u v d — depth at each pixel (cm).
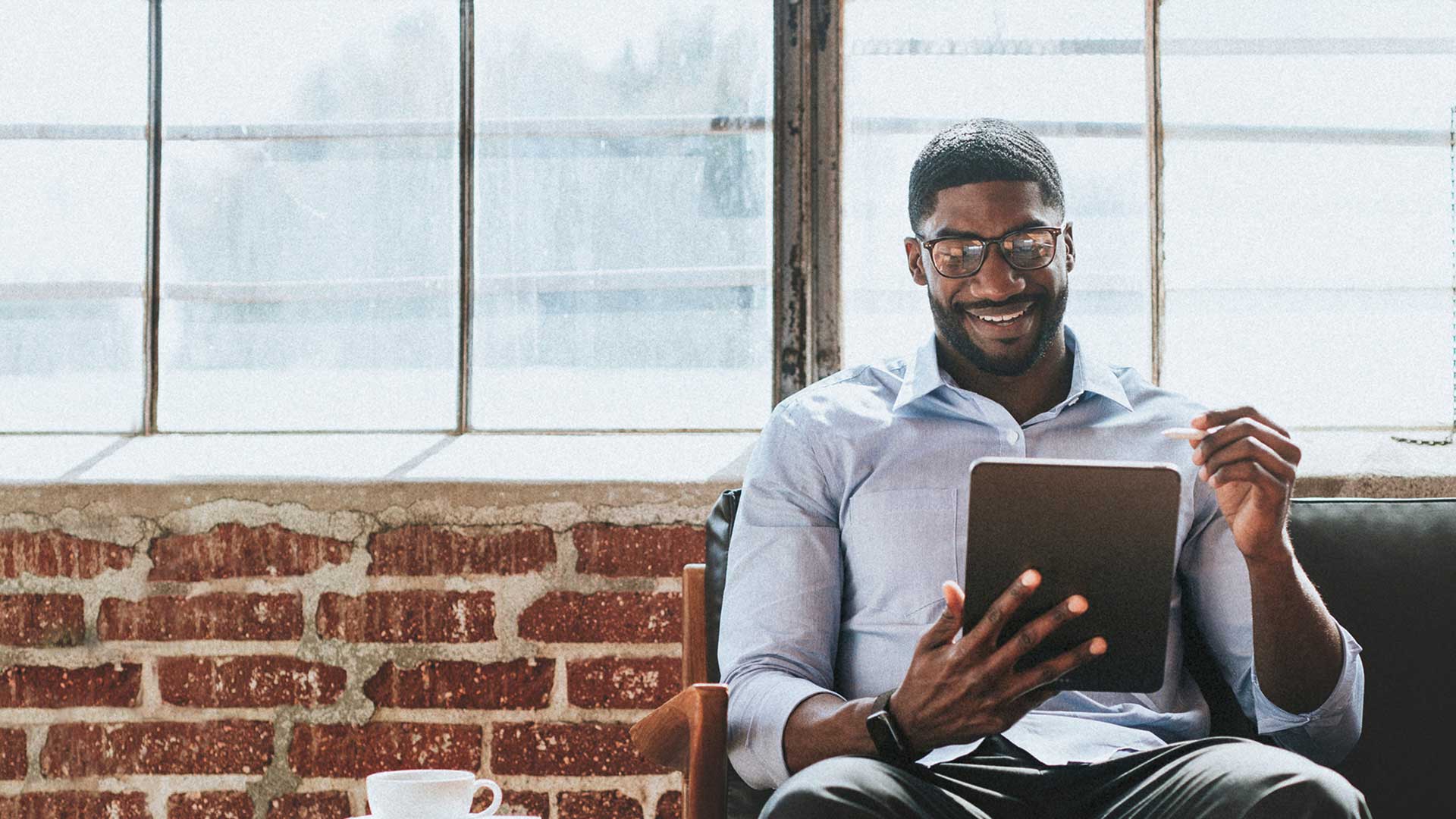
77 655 196
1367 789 145
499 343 213
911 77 212
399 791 126
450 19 215
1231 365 209
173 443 210
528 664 195
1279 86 211
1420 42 211
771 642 142
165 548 197
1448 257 209
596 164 214
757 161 212
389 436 211
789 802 112
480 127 214
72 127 215
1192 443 128
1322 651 130
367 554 197
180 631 196
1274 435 124
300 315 214
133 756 194
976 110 212
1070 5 212
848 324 210
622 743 193
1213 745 126
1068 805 129
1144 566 116
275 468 202
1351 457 200
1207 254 210
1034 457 149
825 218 210
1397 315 209
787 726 130
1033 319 147
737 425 210
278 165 215
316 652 195
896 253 210
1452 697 146
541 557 196
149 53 216
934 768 132
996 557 117
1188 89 211
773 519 149
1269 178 210
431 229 214
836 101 210
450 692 195
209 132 215
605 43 214
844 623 149
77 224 214
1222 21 212
